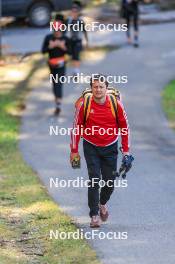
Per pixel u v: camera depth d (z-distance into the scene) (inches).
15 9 2500.0
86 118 795.4
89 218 866.8
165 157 1201.4
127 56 2118.6
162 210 900.0
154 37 2367.1
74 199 948.6
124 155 808.9
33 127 1416.1
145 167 1125.7
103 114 791.7
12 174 1074.7
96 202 816.9
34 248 765.3
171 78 1879.9
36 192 976.9
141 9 2768.2
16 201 937.5
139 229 824.3
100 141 800.9
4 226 839.1
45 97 1694.1
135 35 2220.7
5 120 1453.0
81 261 720.3
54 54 1476.4
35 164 1138.0
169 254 740.7
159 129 1416.1
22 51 2160.4
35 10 2527.1
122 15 2242.9
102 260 722.8
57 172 1089.4
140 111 1565.0
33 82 1852.9
